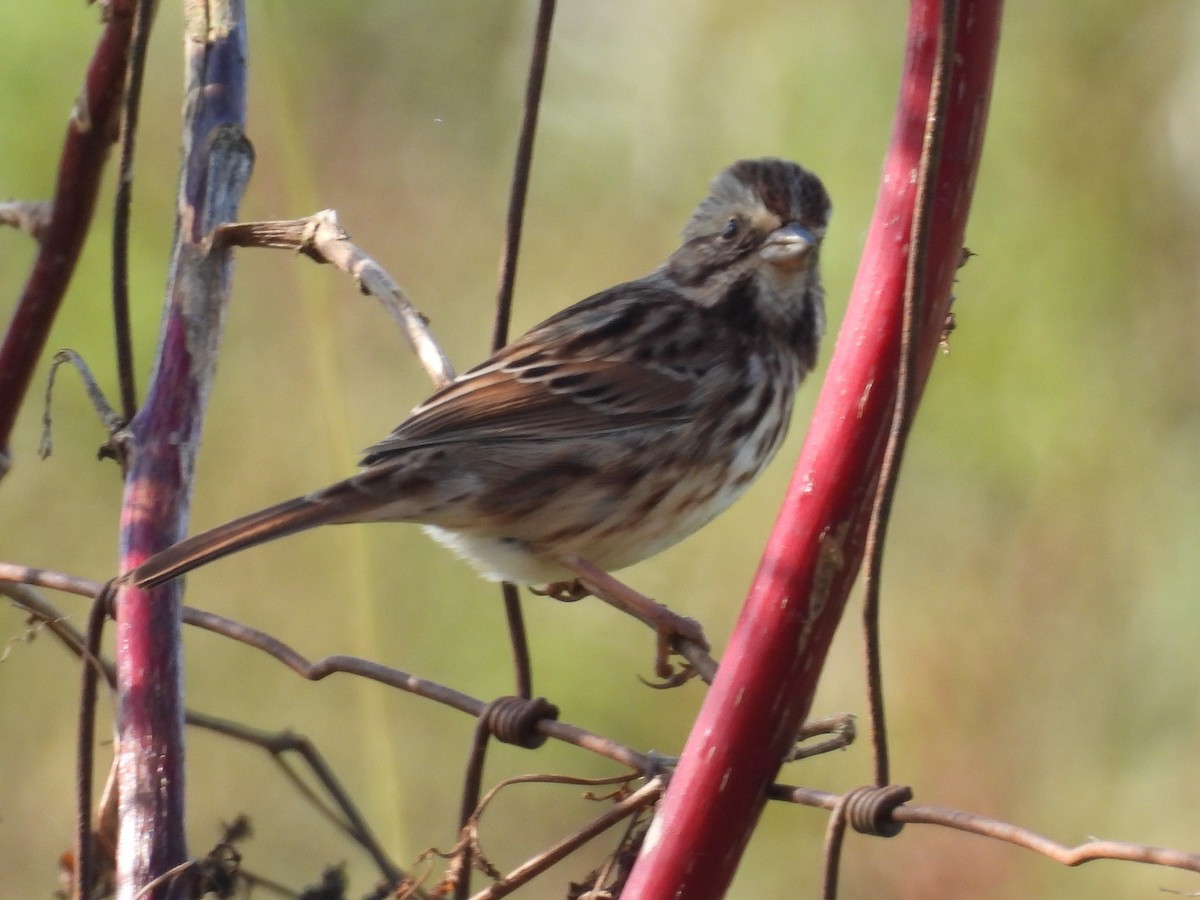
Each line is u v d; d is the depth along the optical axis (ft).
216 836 35.99
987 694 37.83
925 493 38.58
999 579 38.42
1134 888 36.37
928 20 15.01
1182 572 37.81
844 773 37.42
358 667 18.99
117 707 17.57
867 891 36.70
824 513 14.97
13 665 35.99
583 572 25.95
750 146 38.50
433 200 40.22
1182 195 38.17
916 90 15.03
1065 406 37.55
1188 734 37.42
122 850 16.87
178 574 17.63
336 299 38.73
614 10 40.19
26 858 35.58
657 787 16.61
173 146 37.35
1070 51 38.37
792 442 36.83
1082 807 37.17
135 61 19.31
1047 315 37.58
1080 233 37.70
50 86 34.53
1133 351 38.32
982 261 37.81
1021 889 36.68
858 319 15.03
